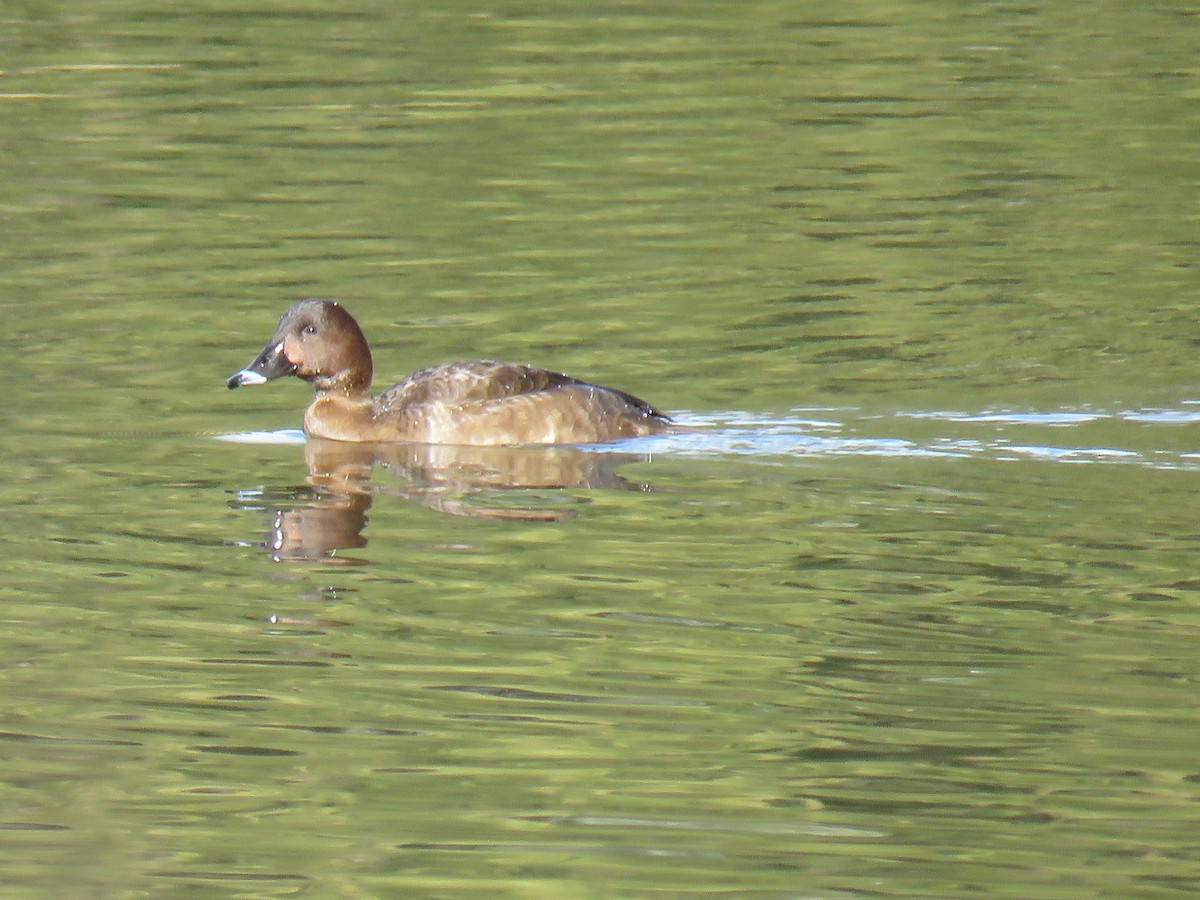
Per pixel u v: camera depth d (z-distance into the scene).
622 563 13.20
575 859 9.31
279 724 10.75
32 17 34.09
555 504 14.57
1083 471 15.20
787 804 9.81
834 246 22.44
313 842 9.50
